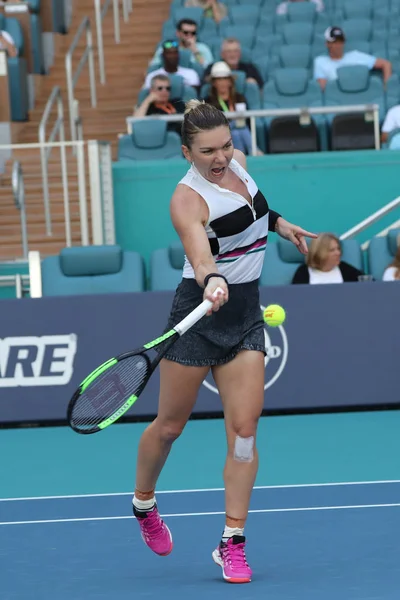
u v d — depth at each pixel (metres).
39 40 51.12
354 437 26.30
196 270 13.12
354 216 37.56
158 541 14.88
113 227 37.06
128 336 29.16
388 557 14.79
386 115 40.78
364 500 19.06
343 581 13.56
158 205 37.69
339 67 43.56
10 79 46.72
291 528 16.95
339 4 53.00
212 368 14.25
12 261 36.50
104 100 49.72
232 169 13.90
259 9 51.22
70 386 29.33
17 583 14.13
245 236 13.77
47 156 37.62
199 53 46.72
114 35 53.78
